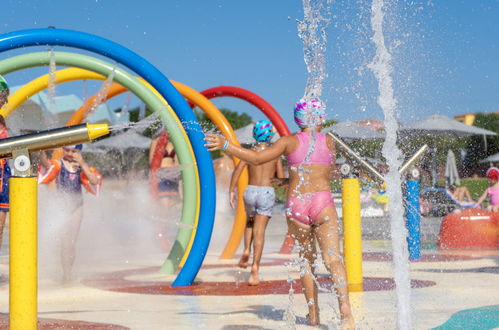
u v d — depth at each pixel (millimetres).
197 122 6371
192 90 9039
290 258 9086
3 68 6484
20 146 3047
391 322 3912
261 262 8570
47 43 5824
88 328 3980
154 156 10812
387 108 4047
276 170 6520
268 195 6242
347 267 5758
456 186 21125
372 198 19062
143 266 8180
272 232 14648
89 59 6762
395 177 3941
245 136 14219
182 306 4852
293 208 3910
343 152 4117
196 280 6617
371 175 4207
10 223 3066
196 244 6219
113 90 8430
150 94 6996
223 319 4238
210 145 3830
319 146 3945
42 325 4109
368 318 4059
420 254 8812
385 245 10281
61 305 5020
